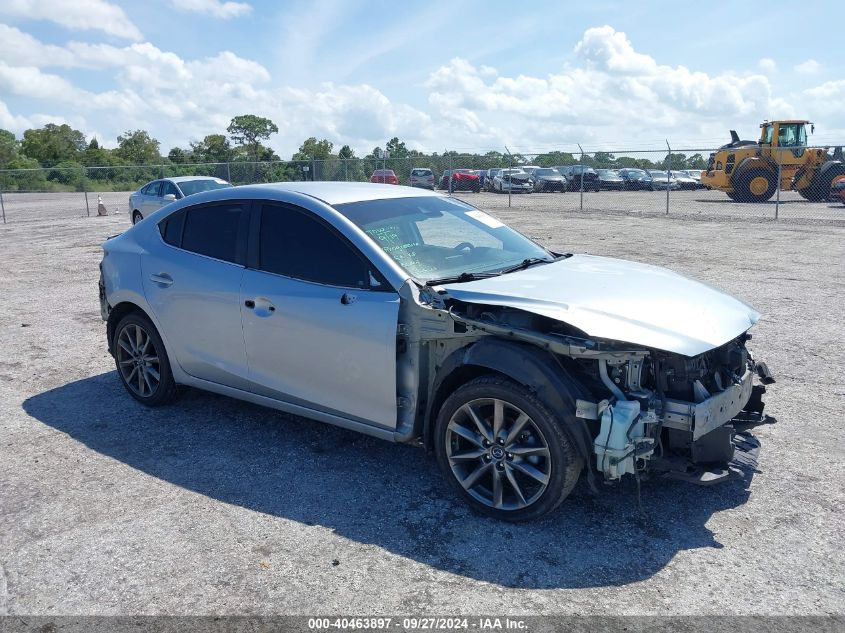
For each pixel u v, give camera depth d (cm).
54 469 421
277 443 455
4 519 362
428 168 3212
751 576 302
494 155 3281
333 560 320
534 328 349
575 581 301
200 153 7100
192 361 476
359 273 392
